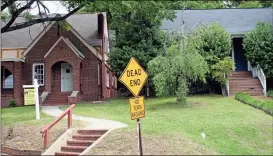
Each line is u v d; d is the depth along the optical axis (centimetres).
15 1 1578
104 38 3045
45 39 2773
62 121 1535
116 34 2853
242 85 2516
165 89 1992
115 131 1275
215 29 2483
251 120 1569
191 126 1432
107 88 3117
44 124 1487
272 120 1585
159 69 1967
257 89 2448
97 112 1947
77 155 1159
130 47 2534
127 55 2475
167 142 1130
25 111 2144
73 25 3052
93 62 2692
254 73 2614
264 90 2402
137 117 988
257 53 2497
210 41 2441
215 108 1902
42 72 2767
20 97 2694
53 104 2544
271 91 2411
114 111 1988
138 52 2467
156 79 1942
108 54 2692
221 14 3200
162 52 2427
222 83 2416
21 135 1348
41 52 2769
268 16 3100
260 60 2509
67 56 2634
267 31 2531
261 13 3170
